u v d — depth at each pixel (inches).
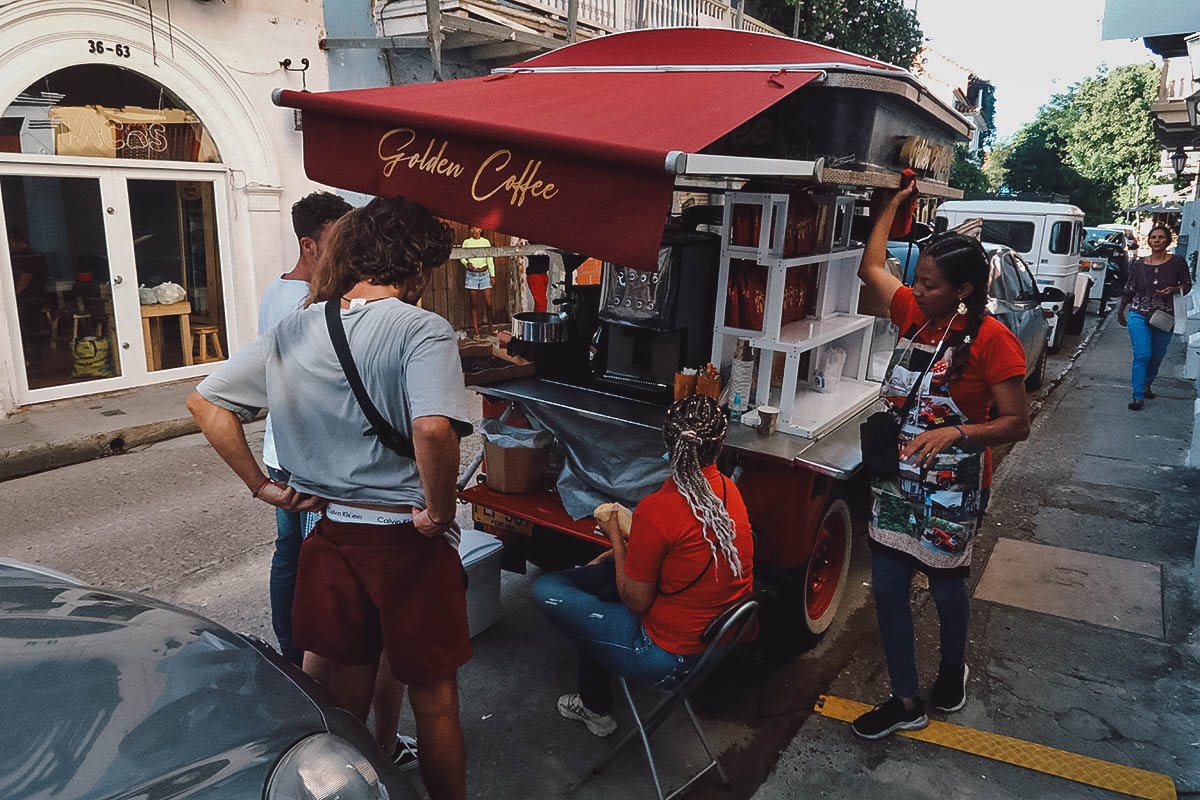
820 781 105.3
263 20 312.0
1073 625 148.0
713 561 90.7
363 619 78.7
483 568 134.0
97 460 240.5
